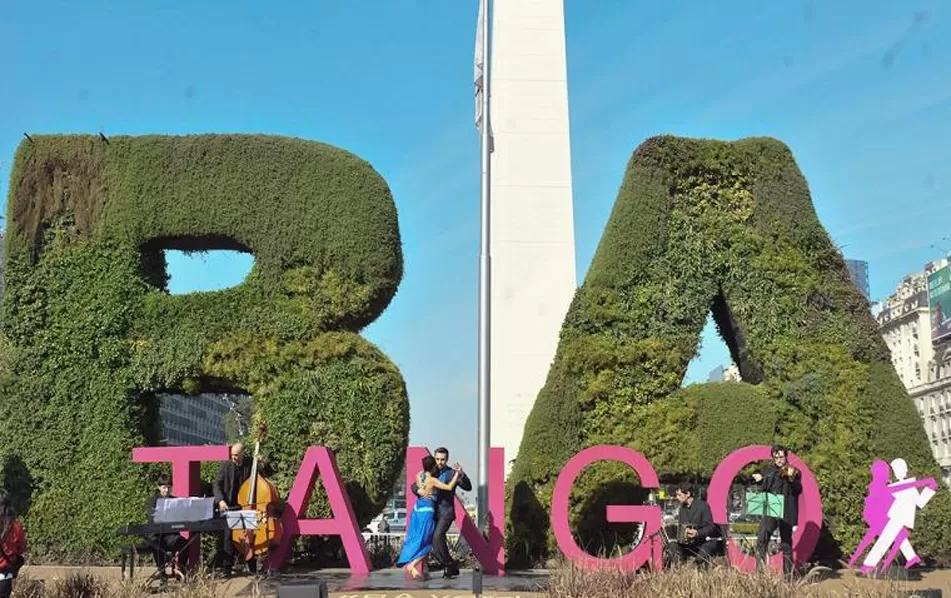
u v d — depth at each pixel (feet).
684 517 41.45
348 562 47.75
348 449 48.11
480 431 51.13
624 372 50.21
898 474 43.65
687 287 51.55
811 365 49.98
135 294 50.06
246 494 42.06
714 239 52.24
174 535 39.86
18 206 50.93
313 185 50.72
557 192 84.02
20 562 32.45
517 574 43.57
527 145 84.69
